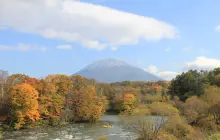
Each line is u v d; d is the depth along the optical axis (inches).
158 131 1461.6
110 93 4872.0
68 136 2071.9
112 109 4562.0
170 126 1512.1
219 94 2231.8
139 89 5428.2
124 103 4180.6
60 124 2819.9
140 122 1504.7
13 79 2851.9
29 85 2541.8
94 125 2785.4
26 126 2492.6
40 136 2064.5
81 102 3097.9
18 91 2395.4
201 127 1643.7
